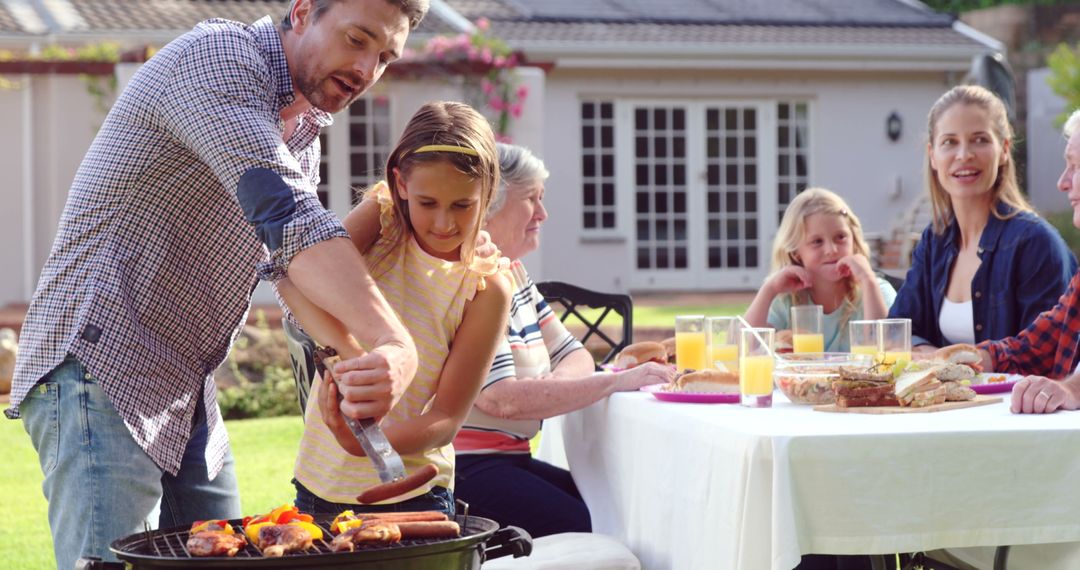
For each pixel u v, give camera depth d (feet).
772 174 48.06
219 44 6.61
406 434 6.76
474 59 38.24
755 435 6.95
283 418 22.79
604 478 9.80
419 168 6.52
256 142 6.17
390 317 5.71
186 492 7.86
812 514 6.94
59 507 7.11
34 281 40.81
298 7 6.80
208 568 5.35
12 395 7.25
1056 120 46.24
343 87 6.82
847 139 48.11
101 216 7.07
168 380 7.32
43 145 40.50
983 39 48.49
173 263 7.26
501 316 6.99
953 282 12.28
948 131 11.84
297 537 5.63
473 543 5.83
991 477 7.09
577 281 46.42
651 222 47.57
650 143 47.37
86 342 6.96
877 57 46.75
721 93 47.39
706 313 35.76
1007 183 11.95
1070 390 8.23
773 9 51.96
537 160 10.82
